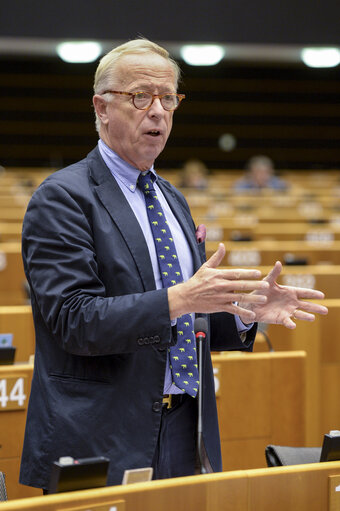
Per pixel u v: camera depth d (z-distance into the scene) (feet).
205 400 11.67
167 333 10.19
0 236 47.65
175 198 13.01
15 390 18.03
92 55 86.89
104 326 10.14
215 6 85.71
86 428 10.62
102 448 10.59
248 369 20.40
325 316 27.02
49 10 83.76
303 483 9.41
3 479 11.65
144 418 10.80
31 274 10.97
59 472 8.45
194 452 11.45
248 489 9.15
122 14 84.43
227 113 119.03
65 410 10.73
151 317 10.14
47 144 115.03
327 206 71.15
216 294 10.02
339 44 87.20
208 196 74.95
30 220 11.13
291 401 20.68
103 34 84.48
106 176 11.68
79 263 10.66
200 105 118.62
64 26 84.07
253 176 79.82
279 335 27.17
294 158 119.96
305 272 33.71
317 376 27.02
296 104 119.85
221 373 20.26
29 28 83.61
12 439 18.04
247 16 86.12
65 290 10.50
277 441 20.62
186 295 10.16
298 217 60.95
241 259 41.19
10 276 40.73
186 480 8.84
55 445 10.61
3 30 83.20
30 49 88.79
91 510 8.24
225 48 87.97
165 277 11.51
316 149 120.16
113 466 10.53
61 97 115.14
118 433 10.67
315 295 11.41
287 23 86.69
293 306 11.46
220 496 8.98
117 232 11.23
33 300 11.34
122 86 11.61
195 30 85.56
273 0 86.38
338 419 26.99
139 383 10.85
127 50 11.75
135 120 11.56
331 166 120.16
